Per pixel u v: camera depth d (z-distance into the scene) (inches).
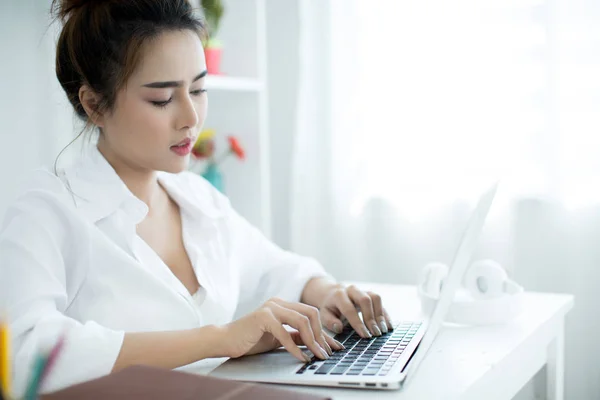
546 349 54.4
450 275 42.6
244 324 40.3
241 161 92.0
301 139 98.2
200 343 39.6
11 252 42.4
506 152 88.0
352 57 95.1
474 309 49.8
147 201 51.0
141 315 45.9
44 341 37.7
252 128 91.1
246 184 91.9
